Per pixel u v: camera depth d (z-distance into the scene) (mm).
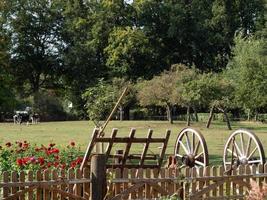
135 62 73062
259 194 7930
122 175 10422
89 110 28484
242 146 15930
